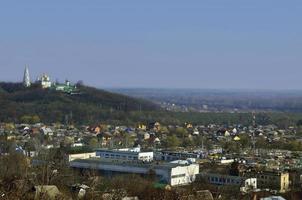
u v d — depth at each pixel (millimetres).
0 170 137375
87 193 91562
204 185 165750
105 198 86250
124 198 94812
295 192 166625
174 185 174375
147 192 118750
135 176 181625
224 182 189250
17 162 171250
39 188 74250
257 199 132125
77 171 186875
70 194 93688
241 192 148125
